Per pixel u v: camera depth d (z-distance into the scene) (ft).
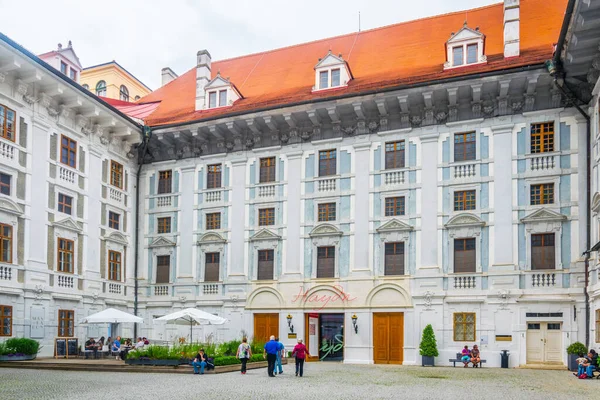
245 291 112.16
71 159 105.60
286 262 110.11
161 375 73.61
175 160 121.90
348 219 107.04
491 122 100.48
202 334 113.60
